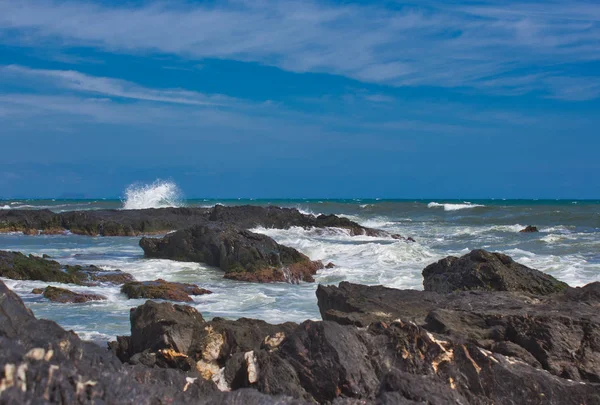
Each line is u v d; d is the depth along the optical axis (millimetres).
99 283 18438
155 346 8523
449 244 31578
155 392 5180
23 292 16375
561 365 8148
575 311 9242
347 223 39312
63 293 15797
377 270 21891
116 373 5168
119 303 15234
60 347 5180
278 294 17609
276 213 40875
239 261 21562
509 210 59531
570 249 27312
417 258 24906
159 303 9766
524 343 8500
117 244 32344
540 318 8641
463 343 7285
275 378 6820
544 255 25078
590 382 7668
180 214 43156
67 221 40000
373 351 7266
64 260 24500
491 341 8523
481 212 58656
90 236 37875
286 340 7375
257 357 7074
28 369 4445
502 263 14328
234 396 5488
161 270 21938
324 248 26688
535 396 6805
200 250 23781
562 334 8422
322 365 6918
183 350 8383
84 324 12797
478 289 13711
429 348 7199
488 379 6949
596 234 34438
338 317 9836
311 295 17406
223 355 8328
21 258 19266
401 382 6137
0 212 43500
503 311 9438
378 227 44625
